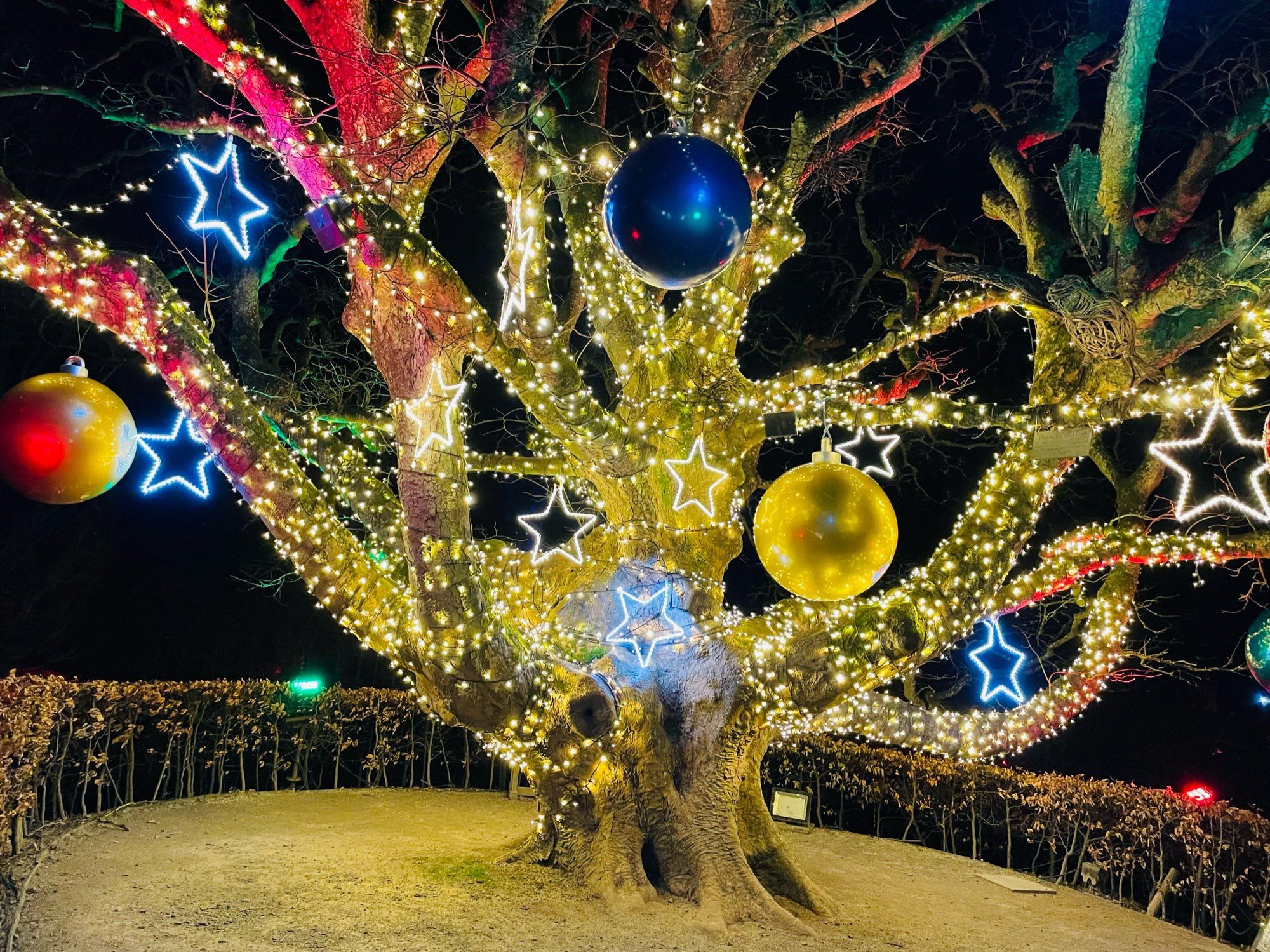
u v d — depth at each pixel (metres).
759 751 7.97
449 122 5.79
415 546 6.52
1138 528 8.66
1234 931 8.81
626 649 7.76
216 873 7.37
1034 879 10.16
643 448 6.89
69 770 9.63
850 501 4.63
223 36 5.72
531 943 6.27
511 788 12.07
